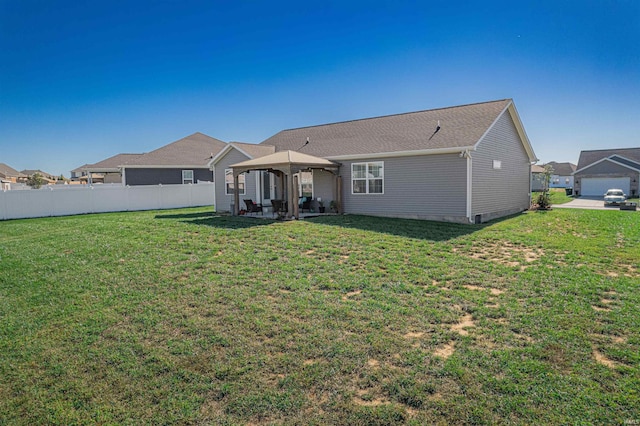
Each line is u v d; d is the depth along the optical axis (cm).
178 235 1098
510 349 407
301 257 825
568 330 450
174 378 374
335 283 642
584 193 4106
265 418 311
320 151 1809
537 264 762
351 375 366
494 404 314
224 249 913
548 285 620
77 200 2120
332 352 410
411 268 731
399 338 439
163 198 2411
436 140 1499
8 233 1348
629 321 472
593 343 419
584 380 345
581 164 4347
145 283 670
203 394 347
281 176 1897
